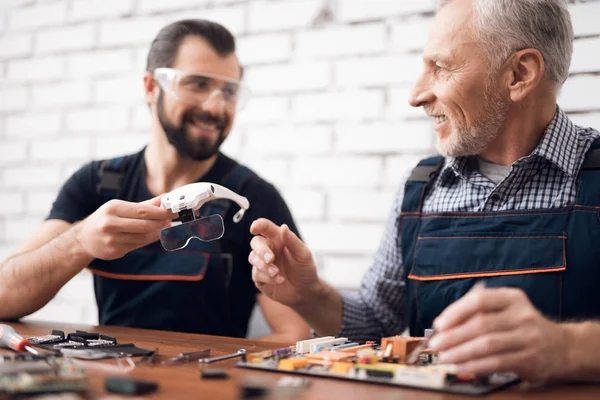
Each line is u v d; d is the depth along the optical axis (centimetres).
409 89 182
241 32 204
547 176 124
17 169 242
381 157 185
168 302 154
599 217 115
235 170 166
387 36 185
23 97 242
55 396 67
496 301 74
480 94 122
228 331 158
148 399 69
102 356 91
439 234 127
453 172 135
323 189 192
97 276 161
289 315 159
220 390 73
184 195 115
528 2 119
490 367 73
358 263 187
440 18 124
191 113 155
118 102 224
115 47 225
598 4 159
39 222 238
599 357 76
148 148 169
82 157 230
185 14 214
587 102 160
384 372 77
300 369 82
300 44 196
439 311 125
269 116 200
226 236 159
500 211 123
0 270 139
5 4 246
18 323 135
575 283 114
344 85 190
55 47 236
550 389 75
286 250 124
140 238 123
